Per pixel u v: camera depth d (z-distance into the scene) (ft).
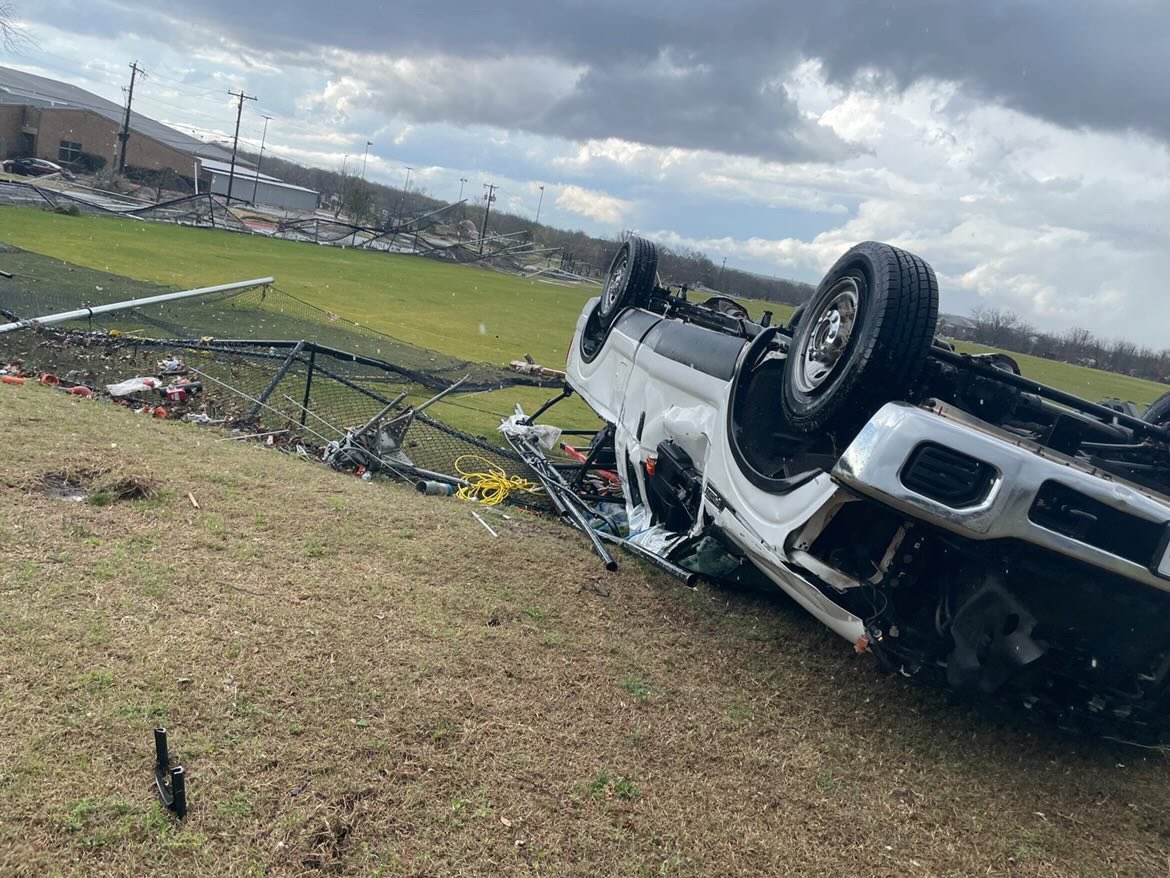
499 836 9.76
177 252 91.25
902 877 10.55
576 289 180.04
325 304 73.92
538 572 18.07
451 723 11.66
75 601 12.78
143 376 29.12
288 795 9.66
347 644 13.14
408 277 121.39
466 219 330.95
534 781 10.84
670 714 13.26
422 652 13.39
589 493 27.43
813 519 14.65
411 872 8.97
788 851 10.60
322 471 23.02
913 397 15.06
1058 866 11.33
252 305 50.47
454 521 20.51
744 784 11.84
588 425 41.65
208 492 18.56
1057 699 13.74
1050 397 15.47
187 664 11.71
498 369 52.29
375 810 9.73
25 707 10.19
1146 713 13.61
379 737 11.02
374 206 257.14
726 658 15.76
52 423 20.99
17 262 53.11
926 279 14.10
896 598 14.26
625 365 26.11
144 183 237.86
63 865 8.21
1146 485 15.35
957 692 13.41
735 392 18.25
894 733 14.10
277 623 13.33
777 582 16.14
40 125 247.91
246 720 10.79
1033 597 13.17
